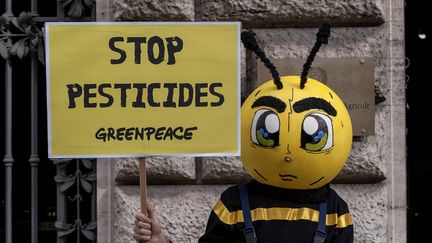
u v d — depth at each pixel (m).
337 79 4.50
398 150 4.59
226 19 4.57
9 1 4.88
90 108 3.31
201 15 4.60
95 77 3.32
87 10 4.89
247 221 3.32
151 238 3.40
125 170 4.52
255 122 3.31
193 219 4.52
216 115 3.33
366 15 4.55
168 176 4.52
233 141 3.32
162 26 3.32
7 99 4.89
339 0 4.54
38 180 4.99
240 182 4.56
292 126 3.24
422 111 7.88
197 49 3.33
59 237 4.78
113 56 3.32
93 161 4.77
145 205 3.35
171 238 4.52
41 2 5.04
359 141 4.53
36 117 4.89
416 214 7.73
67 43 3.31
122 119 3.31
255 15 4.55
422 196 7.78
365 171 4.49
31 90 4.90
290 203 3.34
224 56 3.33
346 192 4.52
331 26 4.61
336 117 3.32
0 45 4.82
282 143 3.24
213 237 3.41
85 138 3.31
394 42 4.61
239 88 3.33
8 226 4.87
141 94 3.32
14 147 5.13
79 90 3.31
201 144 3.32
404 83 4.61
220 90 3.33
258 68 4.48
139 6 4.55
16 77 5.08
